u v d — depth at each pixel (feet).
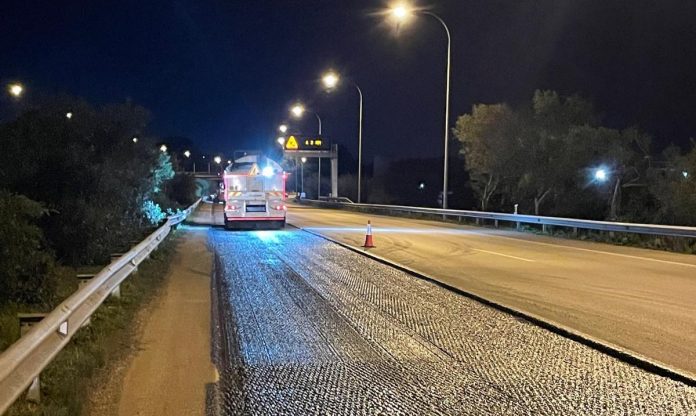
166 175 114.32
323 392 23.07
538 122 131.64
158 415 20.92
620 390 23.25
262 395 22.77
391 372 25.48
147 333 31.96
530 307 37.93
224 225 108.68
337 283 47.24
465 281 47.98
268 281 48.26
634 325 33.22
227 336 31.32
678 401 22.06
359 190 183.62
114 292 38.09
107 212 57.62
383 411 21.20
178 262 60.23
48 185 55.31
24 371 18.85
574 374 25.21
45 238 50.65
